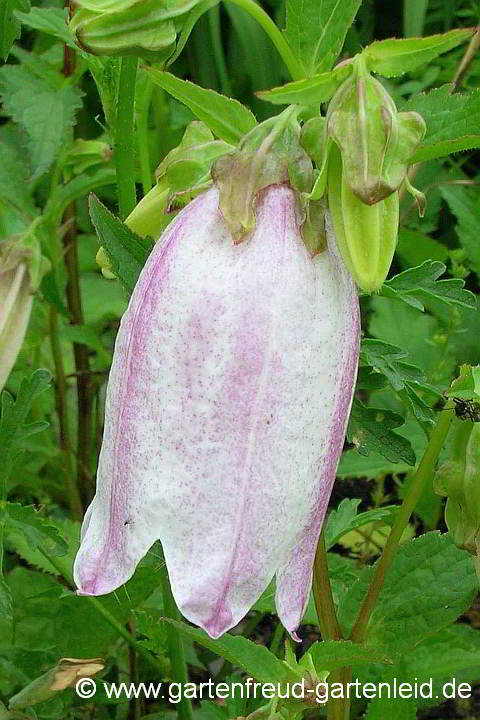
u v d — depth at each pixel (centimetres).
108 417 21
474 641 32
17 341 32
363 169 19
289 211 20
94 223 25
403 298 27
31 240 32
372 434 27
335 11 23
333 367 20
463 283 27
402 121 20
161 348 20
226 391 20
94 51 22
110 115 30
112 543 21
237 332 20
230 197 20
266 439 20
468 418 25
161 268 20
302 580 21
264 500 20
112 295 51
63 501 45
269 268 20
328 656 24
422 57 21
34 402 44
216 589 20
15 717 26
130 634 34
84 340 41
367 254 20
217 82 55
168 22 22
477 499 25
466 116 24
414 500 26
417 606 27
